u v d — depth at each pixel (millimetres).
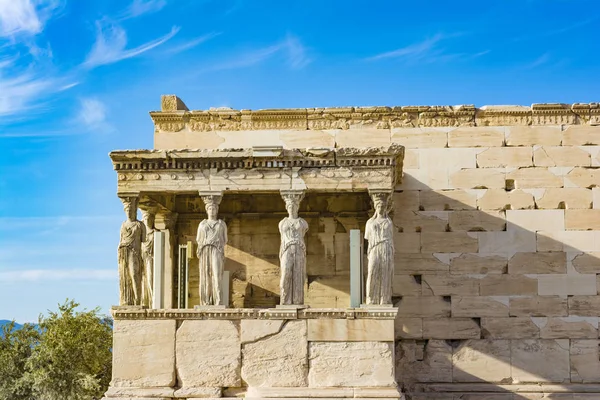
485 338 19797
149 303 17953
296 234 16688
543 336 19734
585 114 20609
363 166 16844
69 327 24438
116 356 16438
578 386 19453
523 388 19438
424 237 20219
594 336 19703
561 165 20391
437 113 20672
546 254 20031
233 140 20875
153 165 16984
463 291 19984
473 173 20438
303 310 16297
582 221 20156
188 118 21000
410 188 20438
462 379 19688
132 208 16922
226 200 20438
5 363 24609
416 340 19891
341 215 20125
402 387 19656
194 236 20391
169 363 16359
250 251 20250
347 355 16156
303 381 16156
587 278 19906
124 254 16766
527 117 20656
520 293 19922
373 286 16484
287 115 20844
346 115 20766
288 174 16906
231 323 16422
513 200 20297
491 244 20125
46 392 23516
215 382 16250
